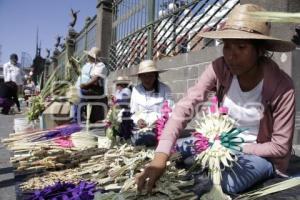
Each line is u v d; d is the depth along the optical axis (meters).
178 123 2.21
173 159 2.76
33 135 4.37
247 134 2.35
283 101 2.20
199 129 2.22
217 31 2.15
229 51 2.14
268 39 2.08
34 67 26.61
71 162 3.40
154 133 3.79
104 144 3.82
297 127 4.29
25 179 3.10
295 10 4.50
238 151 2.19
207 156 2.14
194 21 6.86
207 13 6.46
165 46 7.88
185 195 2.34
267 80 2.22
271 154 2.22
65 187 2.65
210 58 5.90
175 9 7.47
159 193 2.38
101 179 2.81
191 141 2.83
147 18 8.70
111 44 11.80
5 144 4.49
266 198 2.03
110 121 3.93
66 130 4.45
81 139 3.74
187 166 2.81
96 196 2.31
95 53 6.66
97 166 3.05
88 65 6.64
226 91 2.37
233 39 2.10
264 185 2.19
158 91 4.56
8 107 11.29
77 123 5.69
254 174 2.18
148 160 2.75
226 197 2.11
